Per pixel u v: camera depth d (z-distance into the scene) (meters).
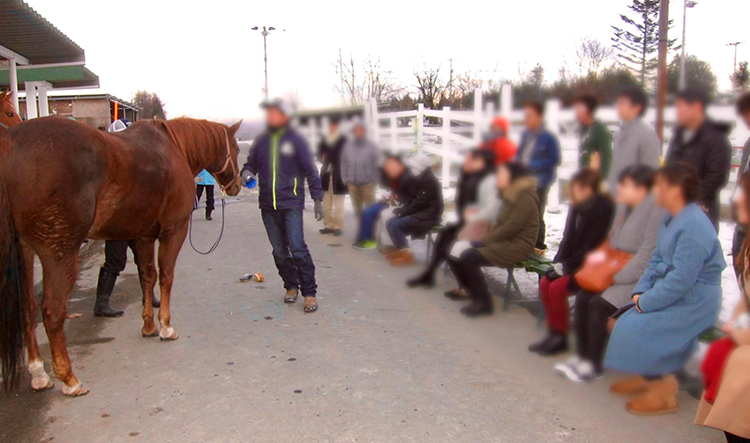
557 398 3.17
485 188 4.81
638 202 3.37
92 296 5.15
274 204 4.71
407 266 6.21
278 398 3.17
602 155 4.95
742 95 3.71
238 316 4.59
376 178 7.50
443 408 3.05
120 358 3.74
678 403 3.09
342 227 8.02
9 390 3.18
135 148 3.50
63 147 2.96
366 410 3.03
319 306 4.84
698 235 2.80
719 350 2.41
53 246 3.00
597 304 3.31
